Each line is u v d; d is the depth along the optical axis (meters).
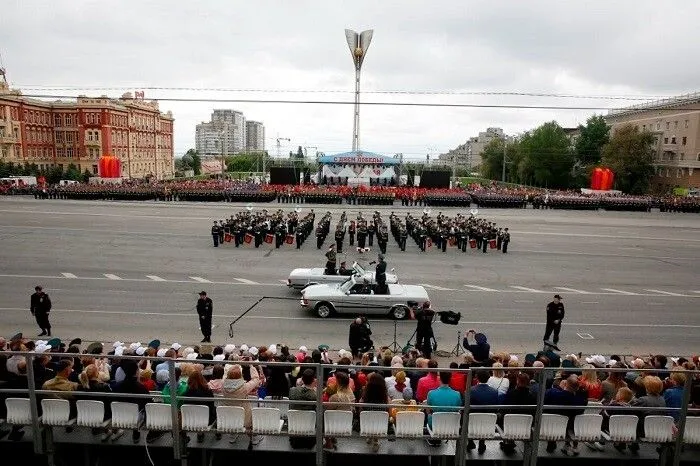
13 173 85.00
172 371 7.17
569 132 133.75
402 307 17.44
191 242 31.00
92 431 7.96
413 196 55.91
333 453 7.64
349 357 9.89
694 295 21.81
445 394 7.57
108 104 102.38
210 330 15.09
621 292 22.03
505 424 7.34
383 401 7.54
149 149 126.38
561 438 7.42
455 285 22.47
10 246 28.25
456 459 7.44
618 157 83.38
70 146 104.31
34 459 8.20
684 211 55.59
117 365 9.46
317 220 41.78
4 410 8.15
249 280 22.25
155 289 20.45
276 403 7.89
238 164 184.75
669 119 84.38
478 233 31.27
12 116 92.38
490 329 16.84
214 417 7.80
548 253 30.64
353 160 65.00
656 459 7.66
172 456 8.05
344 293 17.50
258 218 32.53
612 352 15.06
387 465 8.16
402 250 30.44
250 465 8.16
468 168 193.38
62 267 23.72
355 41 62.19
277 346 12.94
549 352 10.55
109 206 48.78
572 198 56.25
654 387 7.77
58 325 16.03
